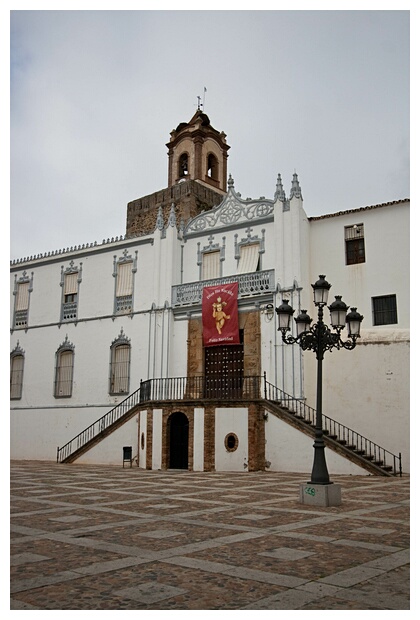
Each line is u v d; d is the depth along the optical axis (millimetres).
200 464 23641
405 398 23547
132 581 6848
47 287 36469
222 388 27859
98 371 32500
